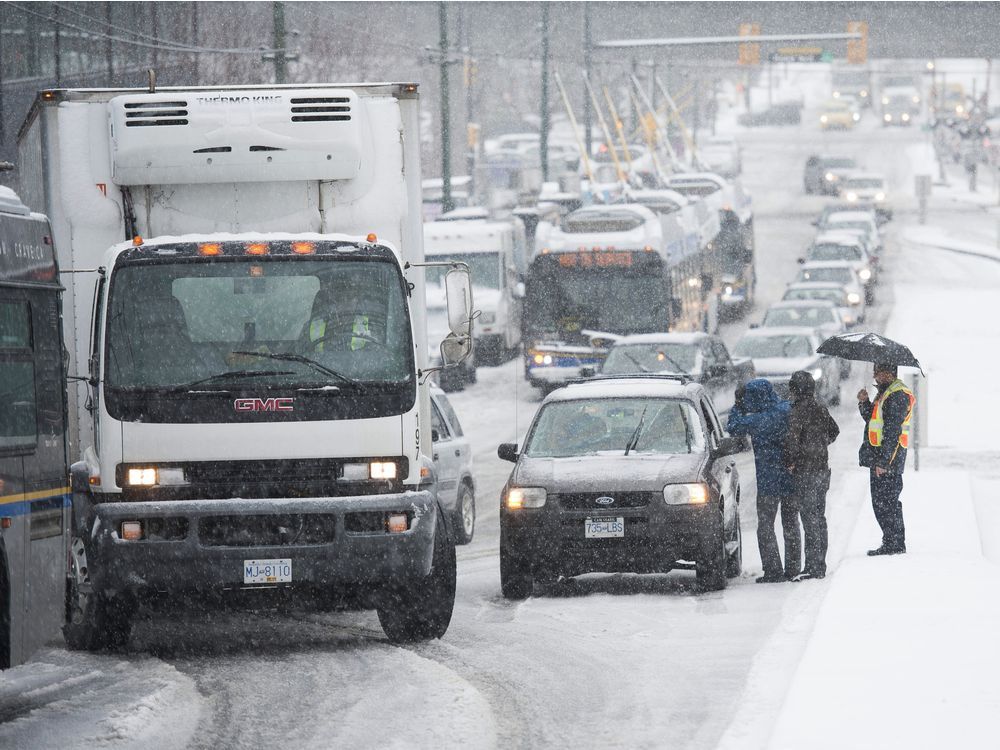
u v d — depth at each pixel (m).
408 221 48.06
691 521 54.06
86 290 47.09
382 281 44.03
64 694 38.97
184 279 43.66
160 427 42.81
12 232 37.12
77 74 164.00
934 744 30.48
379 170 47.78
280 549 42.41
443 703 37.12
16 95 157.38
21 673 42.00
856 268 197.38
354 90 48.03
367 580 42.84
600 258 138.25
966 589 49.28
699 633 46.59
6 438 35.69
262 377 43.03
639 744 33.09
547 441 58.62
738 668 41.09
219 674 41.50
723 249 193.88
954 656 38.84
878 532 65.75
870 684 35.78
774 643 43.81
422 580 44.94
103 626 45.06
